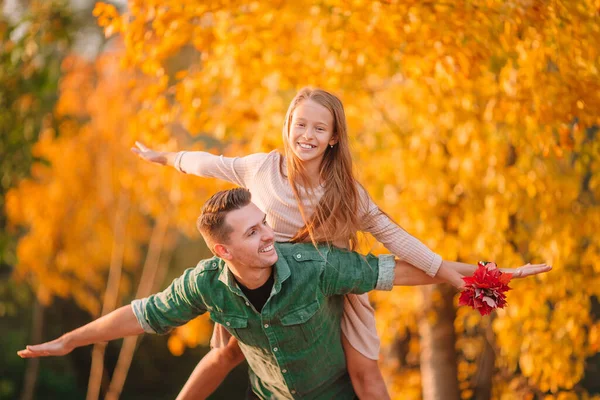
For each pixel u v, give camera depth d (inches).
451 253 242.1
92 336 140.8
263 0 211.8
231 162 146.9
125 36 203.8
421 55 195.6
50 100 448.1
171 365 764.0
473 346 315.6
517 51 195.3
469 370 314.8
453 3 185.2
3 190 436.1
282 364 140.5
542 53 184.5
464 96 219.9
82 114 452.8
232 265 129.6
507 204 222.1
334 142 140.8
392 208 262.7
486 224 225.9
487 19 183.0
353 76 237.5
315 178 140.5
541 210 224.5
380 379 150.9
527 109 195.0
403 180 259.9
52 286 491.5
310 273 133.4
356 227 140.1
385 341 299.4
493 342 287.3
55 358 717.3
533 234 244.5
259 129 259.0
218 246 127.2
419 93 248.1
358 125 260.2
